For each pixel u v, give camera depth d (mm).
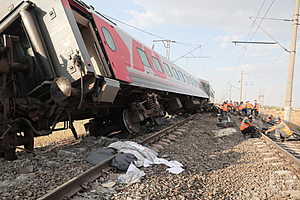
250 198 4254
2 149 5016
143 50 10992
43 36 5500
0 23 5504
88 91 5449
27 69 5434
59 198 3482
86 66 5215
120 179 4586
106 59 6902
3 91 4895
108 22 8078
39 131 5672
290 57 14500
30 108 5289
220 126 15320
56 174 4602
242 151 8094
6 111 4887
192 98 21594
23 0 5414
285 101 14516
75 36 5273
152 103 10281
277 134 11180
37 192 3787
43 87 5480
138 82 8664
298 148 9188
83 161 5586
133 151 5711
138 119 9422
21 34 5816
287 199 4176
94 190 4027
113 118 9453
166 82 12883
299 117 38219
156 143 8203
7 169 4660
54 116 6141
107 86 5836
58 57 5387
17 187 3922
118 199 3783
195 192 4316
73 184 3861
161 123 13094
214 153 7668
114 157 5387
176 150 7629
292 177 5281
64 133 10531
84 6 6672
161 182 4613
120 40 8461
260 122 19547
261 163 6461
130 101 9430
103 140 7836
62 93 5027
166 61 15430
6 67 4914
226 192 4473
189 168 5766
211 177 5262
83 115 8141
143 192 4078
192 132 12070
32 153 5652
